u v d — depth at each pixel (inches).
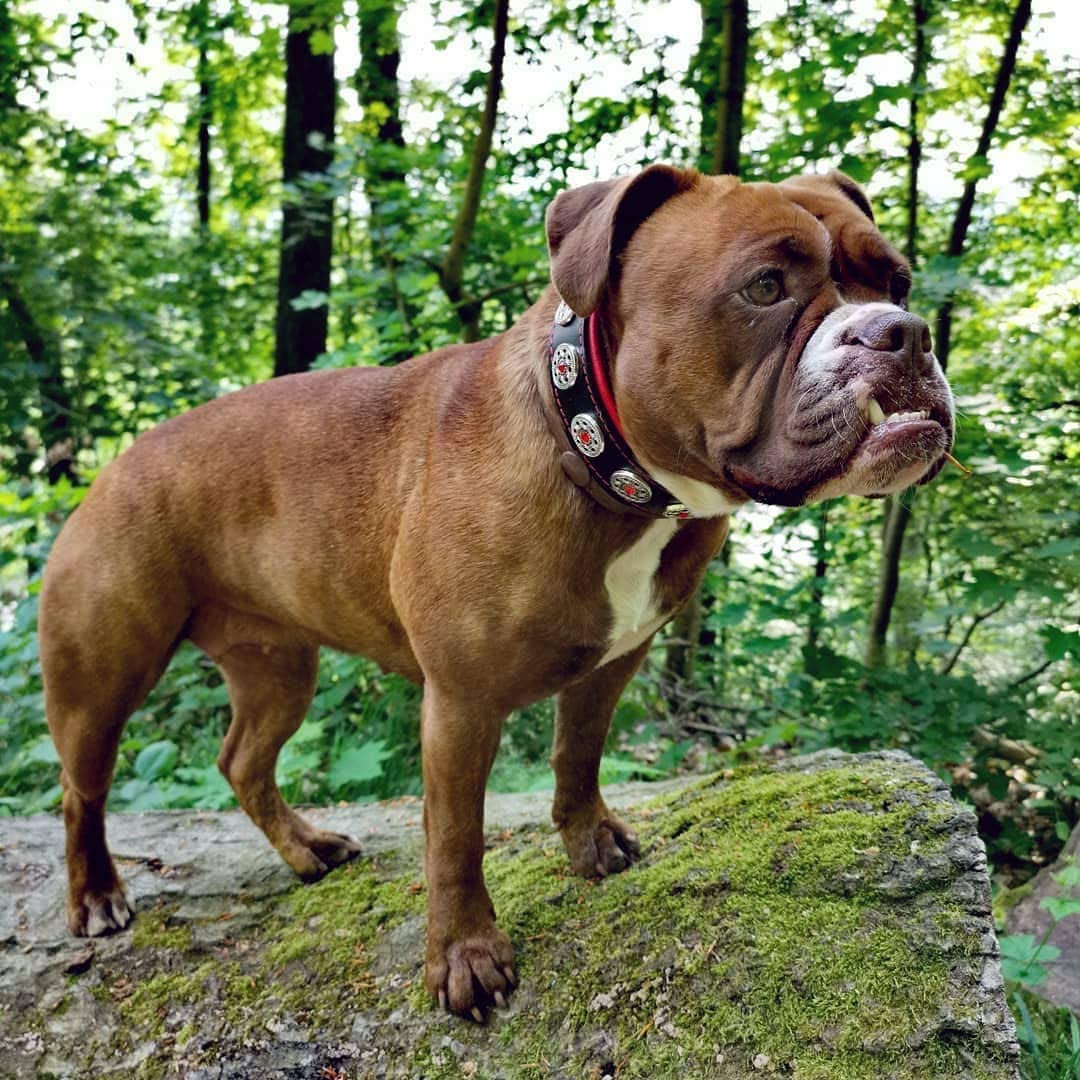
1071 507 59.3
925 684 59.8
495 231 78.8
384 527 33.2
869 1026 26.5
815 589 69.9
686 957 29.8
